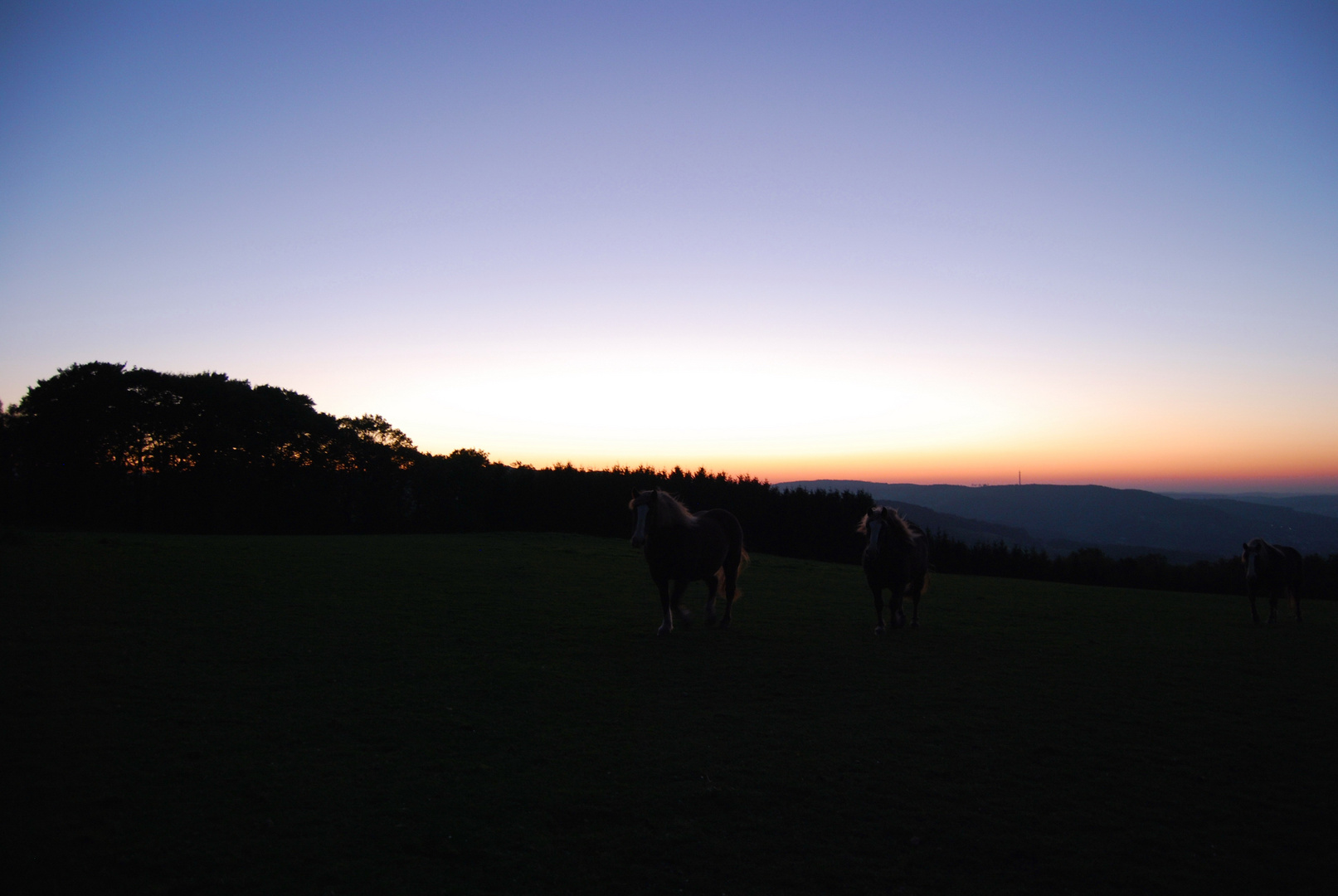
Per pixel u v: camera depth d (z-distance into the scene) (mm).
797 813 5141
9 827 4602
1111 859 4602
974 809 5285
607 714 7332
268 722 6785
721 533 12547
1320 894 4254
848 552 59062
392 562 20797
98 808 4910
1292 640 12852
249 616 11789
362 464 54656
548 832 4789
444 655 9727
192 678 8133
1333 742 6895
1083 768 6121
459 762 5934
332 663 9086
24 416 42656
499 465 63750
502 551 26766
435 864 4348
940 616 14836
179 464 46844
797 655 10398
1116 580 50438
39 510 44469
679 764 6004
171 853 4379
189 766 5676
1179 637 12906
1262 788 5766
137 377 44625
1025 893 4207
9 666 8219
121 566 16719
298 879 4137
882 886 4238
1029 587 23516
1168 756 6449
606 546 32719
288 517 51156
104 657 8797
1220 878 4414
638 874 4305
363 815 4953
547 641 10836
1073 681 9180
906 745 6594
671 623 12039
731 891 4152
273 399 49594
